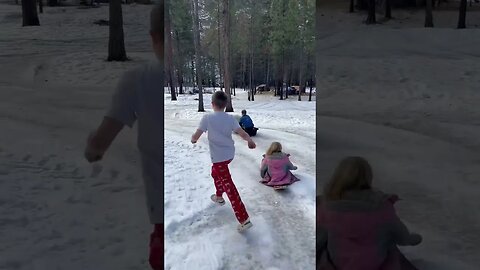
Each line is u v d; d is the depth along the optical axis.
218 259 1.97
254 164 3.94
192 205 2.71
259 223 2.41
